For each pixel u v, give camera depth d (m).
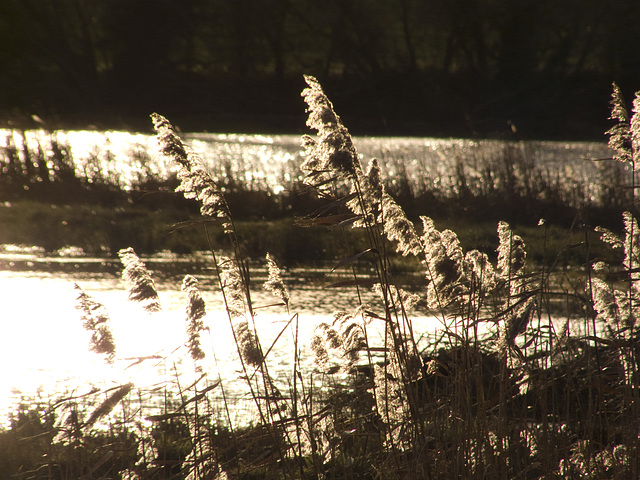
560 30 171.50
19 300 40.53
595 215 57.44
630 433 15.57
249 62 177.12
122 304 38.31
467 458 14.91
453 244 16.06
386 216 15.28
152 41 170.75
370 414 16.59
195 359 16.31
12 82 160.25
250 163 88.69
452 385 15.97
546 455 15.35
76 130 127.50
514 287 17.02
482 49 174.38
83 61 165.50
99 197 66.44
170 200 66.31
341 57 178.38
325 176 14.48
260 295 42.47
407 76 174.75
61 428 16.33
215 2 174.75
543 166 79.31
